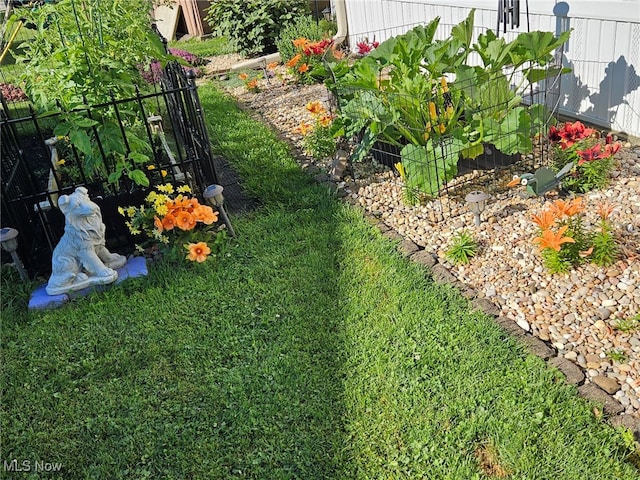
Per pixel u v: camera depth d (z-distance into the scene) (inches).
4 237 121.2
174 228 134.4
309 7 371.2
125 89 142.5
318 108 183.6
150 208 136.3
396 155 157.8
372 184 161.3
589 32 163.9
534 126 148.8
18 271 129.3
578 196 136.9
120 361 103.1
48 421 92.6
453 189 150.6
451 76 223.1
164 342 107.3
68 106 132.3
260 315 112.0
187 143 171.2
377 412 87.4
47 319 115.8
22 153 150.6
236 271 126.3
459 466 77.5
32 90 141.8
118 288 123.0
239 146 198.4
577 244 111.8
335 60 197.3
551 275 112.6
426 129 147.1
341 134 170.7
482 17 201.8
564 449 77.5
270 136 204.8
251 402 92.1
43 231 150.5
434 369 93.7
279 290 118.6
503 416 83.2
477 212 130.2
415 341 100.1
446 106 169.9
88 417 92.6
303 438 84.8
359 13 303.1
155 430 89.0
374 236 135.5
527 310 105.0
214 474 81.0
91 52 136.9
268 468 81.1
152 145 141.6
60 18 144.1
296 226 142.3
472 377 90.7
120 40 155.7
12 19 156.9
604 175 137.5
